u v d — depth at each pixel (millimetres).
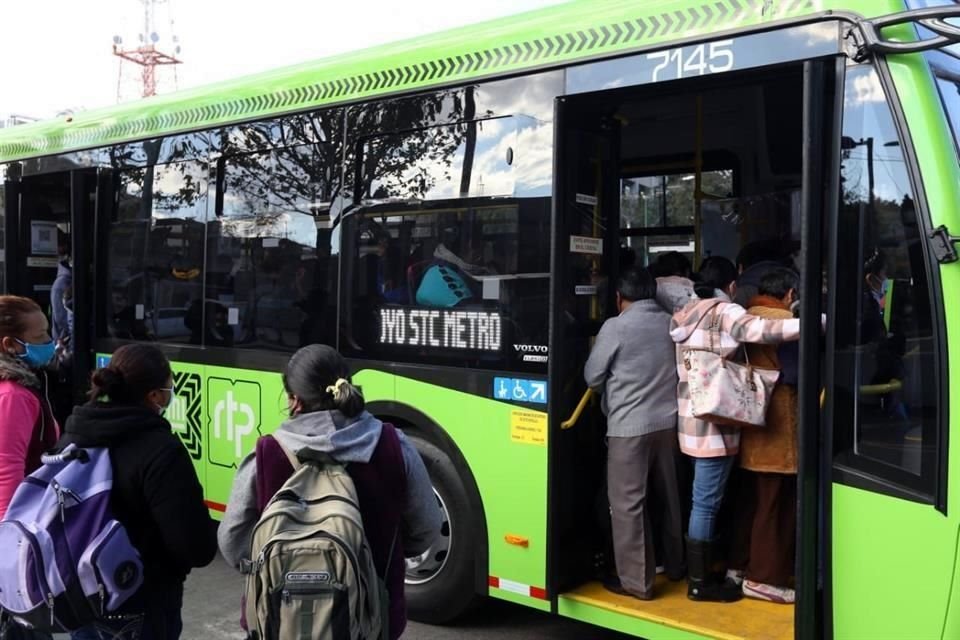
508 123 3889
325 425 2422
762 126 5113
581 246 3850
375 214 4402
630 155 5602
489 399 3938
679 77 3365
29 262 6715
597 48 3598
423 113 4199
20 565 2311
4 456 2822
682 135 5418
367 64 4445
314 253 4672
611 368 3746
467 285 4031
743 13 3205
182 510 2416
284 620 2158
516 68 3850
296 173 4766
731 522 4066
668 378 3789
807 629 3002
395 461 2496
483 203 3971
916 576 2811
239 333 5043
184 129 5359
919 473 2805
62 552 2305
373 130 4406
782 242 5094
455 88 4086
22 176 6535
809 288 3012
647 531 3760
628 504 3713
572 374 3820
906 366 2834
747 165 5258
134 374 2547
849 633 2967
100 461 2432
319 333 4637
